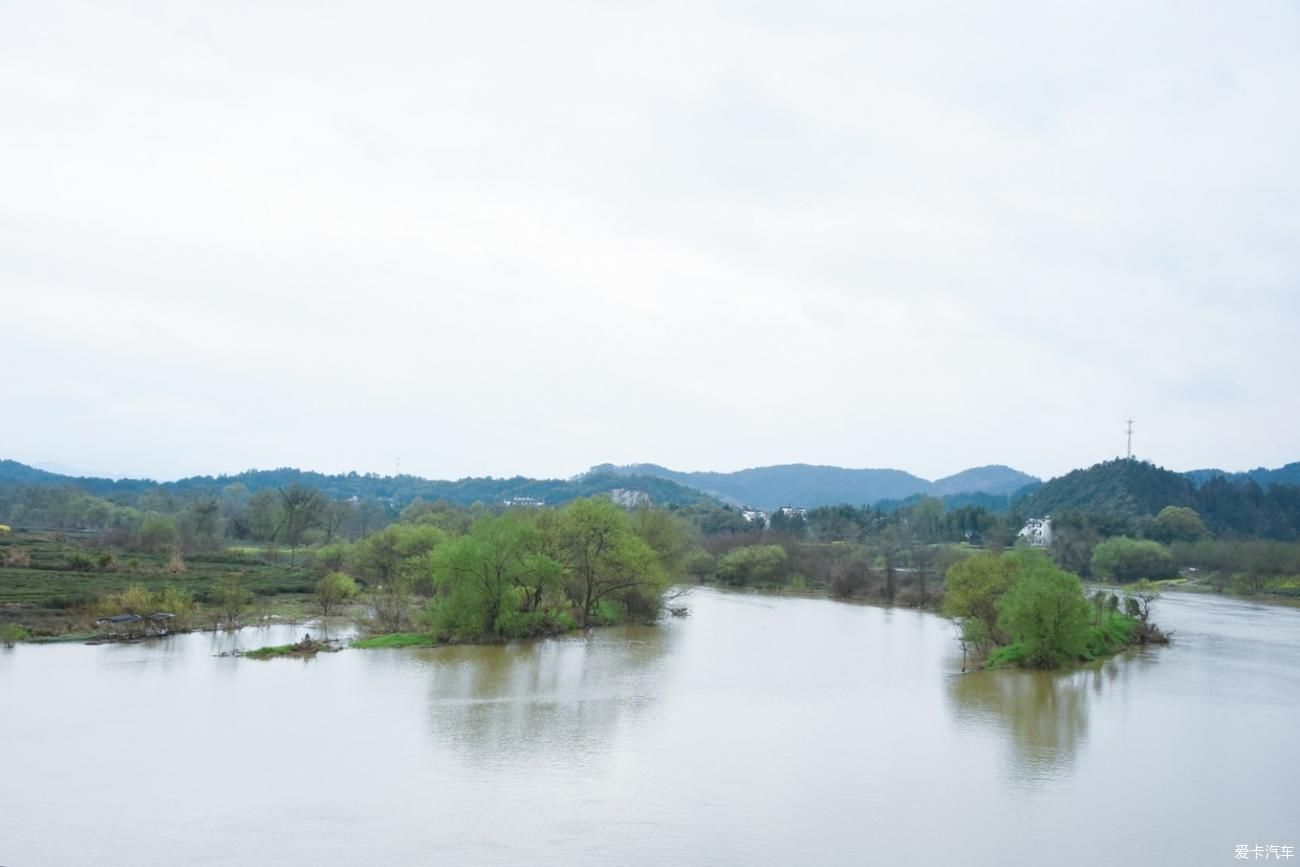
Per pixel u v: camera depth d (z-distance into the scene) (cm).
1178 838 4162
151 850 3816
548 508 13712
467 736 5678
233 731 5672
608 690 7225
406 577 12612
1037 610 8650
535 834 4072
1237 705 6919
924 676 8131
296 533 19438
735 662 8806
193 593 11781
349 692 6919
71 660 8050
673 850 3928
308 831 4056
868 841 4072
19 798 4397
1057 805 4575
